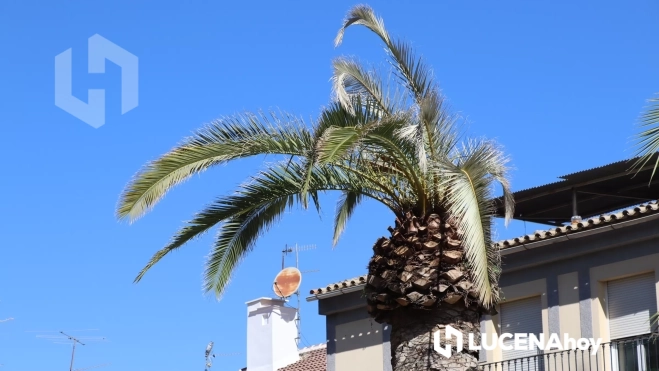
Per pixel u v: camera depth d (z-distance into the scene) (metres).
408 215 16.00
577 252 22.58
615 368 21.38
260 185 16.95
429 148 15.88
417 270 15.70
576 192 24.72
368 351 25.92
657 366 20.75
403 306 15.77
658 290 21.20
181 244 17.03
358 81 16.42
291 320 31.52
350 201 19.27
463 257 15.72
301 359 30.52
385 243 16.17
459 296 15.59
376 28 16.39
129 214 15.34
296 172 16.88
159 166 15.41
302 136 15.88
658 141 10.63
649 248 21.55
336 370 26.48
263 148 15.81
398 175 16.25
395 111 16.31
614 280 22.12
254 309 31.73
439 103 15.86
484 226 15.02
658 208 21.27
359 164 16.34
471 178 14.97
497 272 15.77
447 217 15.93
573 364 22.09
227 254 17.70
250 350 31.41
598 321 21.89
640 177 23.98
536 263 23.22
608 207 26.05
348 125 15.54
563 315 22.53
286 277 31.83
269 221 17.53
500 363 23.25
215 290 17.70
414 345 15.67
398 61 16.39
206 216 17.02
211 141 15.77
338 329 26.80
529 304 23.36
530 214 26.28
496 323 23.64
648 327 21.28
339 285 26.50
